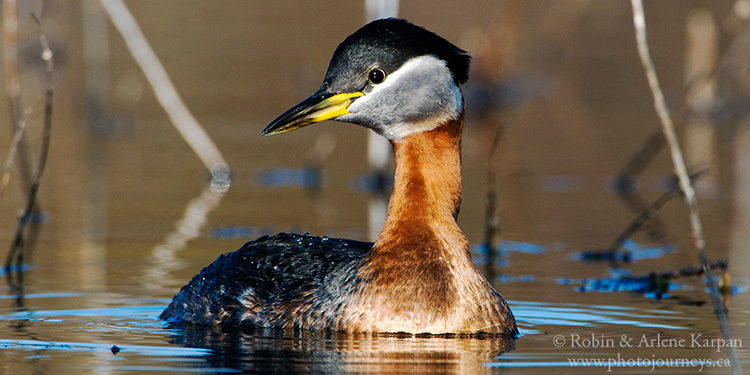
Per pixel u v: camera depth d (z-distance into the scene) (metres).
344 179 20.08
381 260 9.99
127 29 18.91
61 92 26.34
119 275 13.02
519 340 9.92
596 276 13.30
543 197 18.61
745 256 14.46
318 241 11.34
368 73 10.37
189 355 9.26
